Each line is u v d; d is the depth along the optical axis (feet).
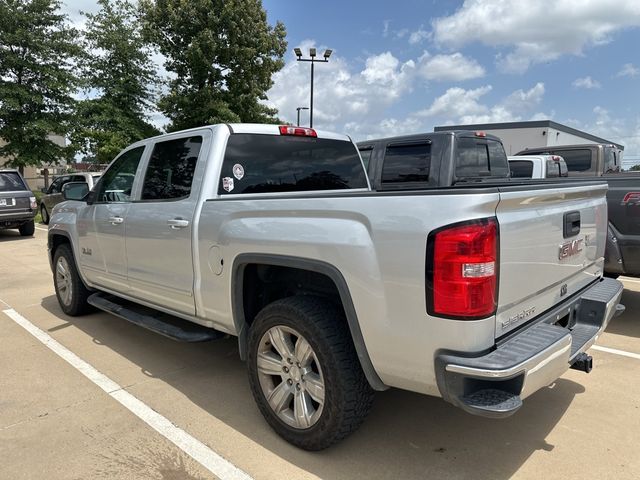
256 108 72.28
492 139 25.09
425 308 7.63
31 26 69.87
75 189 17.81
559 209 9.41
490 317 7.48
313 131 14.28
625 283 24.21
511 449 9.75
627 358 14.46
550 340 8.04
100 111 73.31
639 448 9.74
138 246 13.74
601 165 38.09
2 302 21.62
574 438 10.12
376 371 8.54
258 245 9.92
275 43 71.82
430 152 22.06
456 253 7.26
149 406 11.66
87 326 17.88
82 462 9.40
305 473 9.01
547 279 9.07
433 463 9.29
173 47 66.74
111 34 72.84
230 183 12.16
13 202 43.86
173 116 69.72
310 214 9.16
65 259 18.62
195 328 14.78
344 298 8.59
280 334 9.78
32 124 68.95
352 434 9.91
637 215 16.01
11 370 13.83
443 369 7.49
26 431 10.50
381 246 8.05
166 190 13.15
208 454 9.62
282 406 9.91
